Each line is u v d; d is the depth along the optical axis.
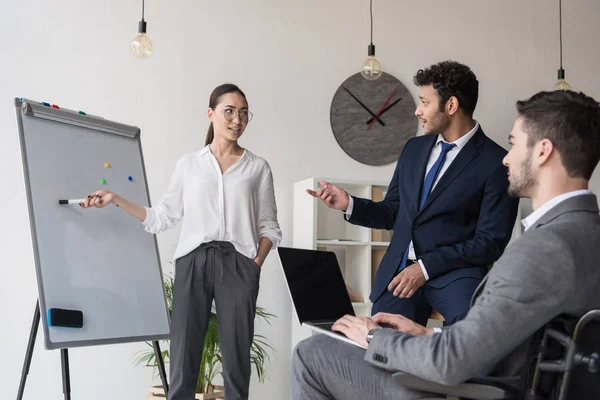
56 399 3.66
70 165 2.90
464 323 1.33
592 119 1.41
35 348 3.63
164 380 3.02
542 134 1.43
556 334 1.26
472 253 2.45
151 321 3.01
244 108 3.09
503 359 1.42
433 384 1.37
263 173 3.15
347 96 4.31
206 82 4.04
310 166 4.21
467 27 4.60
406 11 4.48
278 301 4.09
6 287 3.62
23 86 3.71
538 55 4.73
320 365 1.65
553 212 1.39
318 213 4.15
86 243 2.85
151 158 3.90
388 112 4.39
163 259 3.87
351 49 4.35
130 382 3.78
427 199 2.56
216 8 4.09
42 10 3.78
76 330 2.69
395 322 1.75
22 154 2.73
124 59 3.90
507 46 4.68
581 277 1.28
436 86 2.54
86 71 3.83
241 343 2.95
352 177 4.31
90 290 2.80
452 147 2.59
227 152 3.10
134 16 3.93
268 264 4.09
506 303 1.29
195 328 2.91
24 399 3.60
